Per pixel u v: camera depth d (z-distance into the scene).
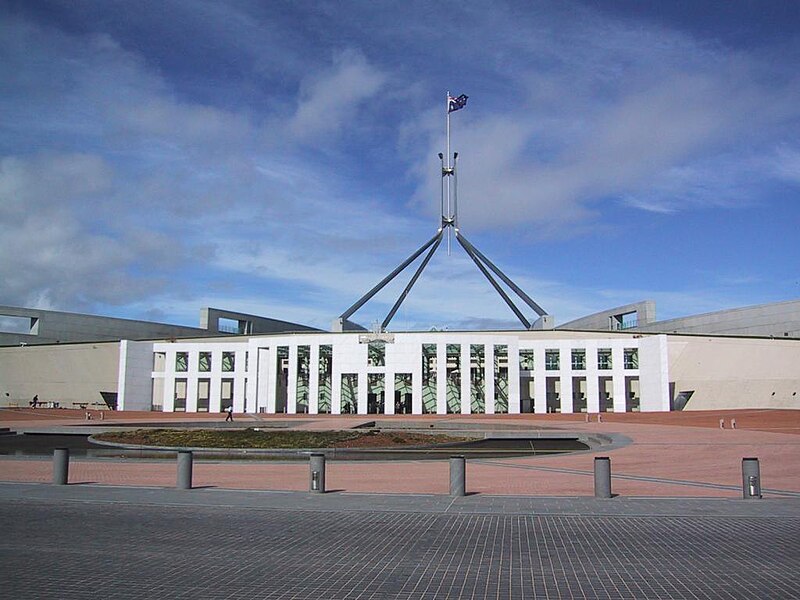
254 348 77.94
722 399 73.94
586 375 74.81
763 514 13.49
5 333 94.06
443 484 18.45
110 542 11.00
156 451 30.03
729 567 9.40
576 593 8.21
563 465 23.27
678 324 92.12
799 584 8.56
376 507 14.38
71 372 88.00
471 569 9.34
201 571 9.22
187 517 13.24
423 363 75.00
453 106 107.75
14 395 90.62
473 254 104.88
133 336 103.75
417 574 9.09
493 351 73.62
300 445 30.69
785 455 25.73
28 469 21.48
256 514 13.60
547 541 11.13
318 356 74.31
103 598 8.03
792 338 72.50
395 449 30.25
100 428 42.84
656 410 70.31
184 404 83.25
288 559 9.91
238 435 35.34
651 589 8.37
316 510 14.03
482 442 34.75
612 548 10.61
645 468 22.22
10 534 11.61
